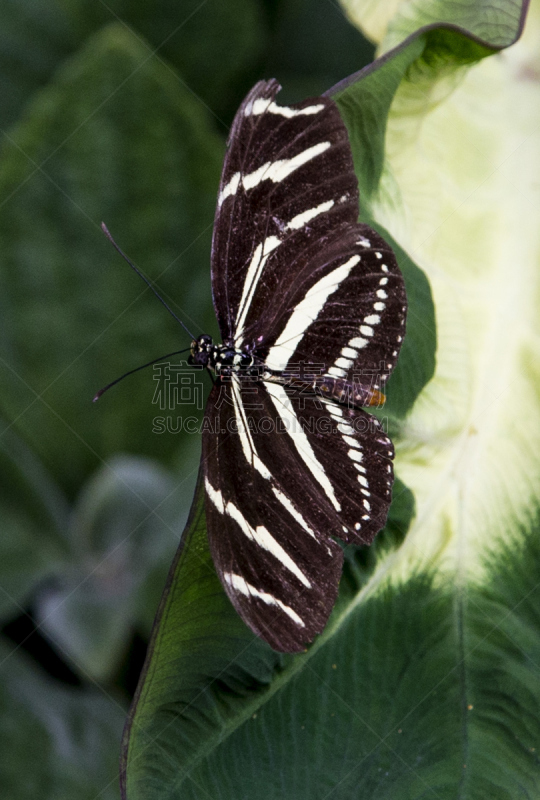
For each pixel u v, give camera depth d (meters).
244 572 0.40
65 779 0.46
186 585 0.41
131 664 0.46
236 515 0.41
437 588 0.43
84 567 0.46
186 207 0.47
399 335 0.42
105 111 0.46
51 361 0.47
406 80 0.43
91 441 0.48
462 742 0.42
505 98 0.45
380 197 0.43
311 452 0.42
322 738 0.42
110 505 0.46
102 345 0.47
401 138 0.44
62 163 0.46
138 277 0.47
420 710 0.42
